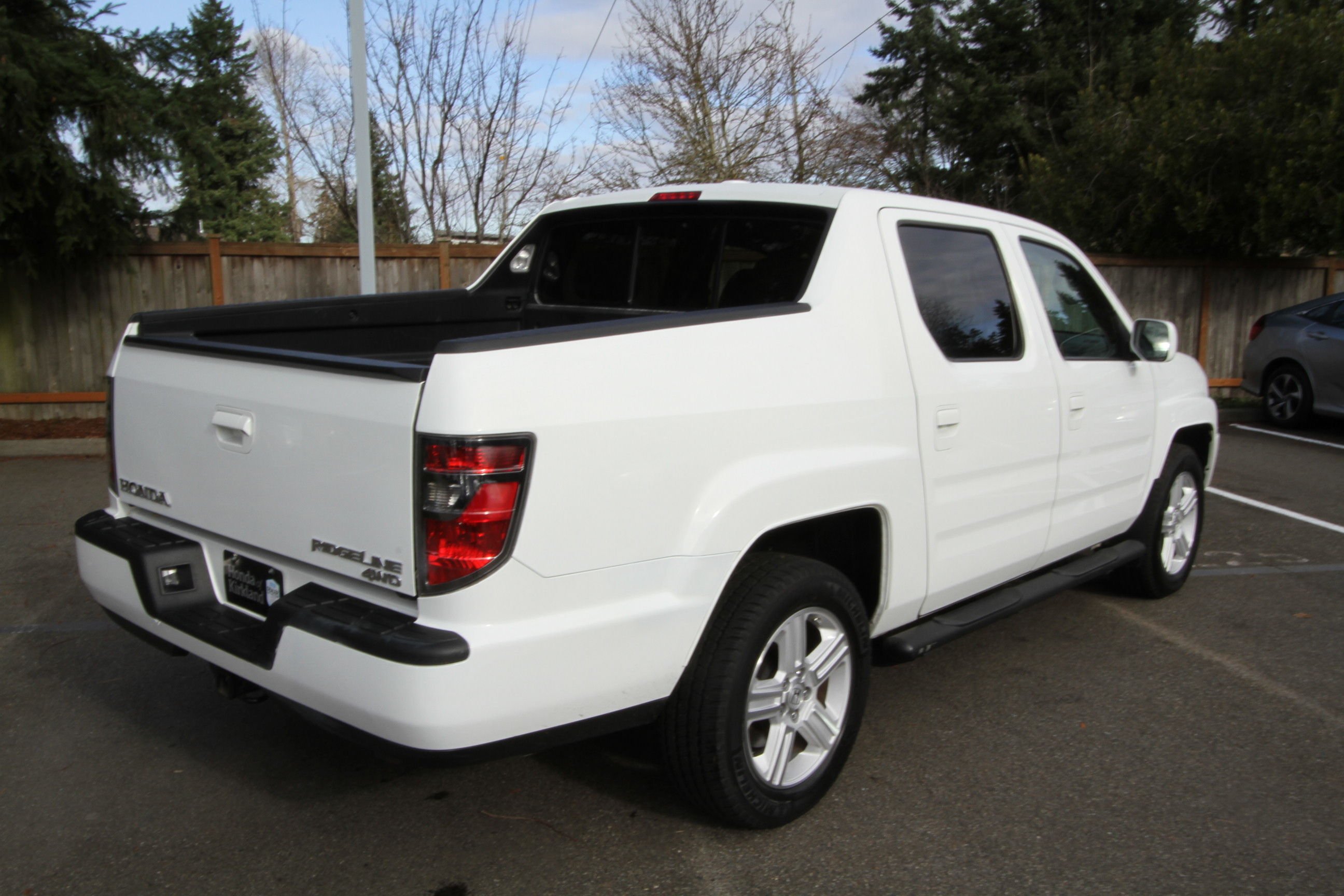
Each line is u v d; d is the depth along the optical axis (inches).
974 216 154.5
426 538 93.6
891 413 128.9
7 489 294.8
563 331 99.3
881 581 132.5
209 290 386.9
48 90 317.1
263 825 123.5
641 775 136.9
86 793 130.5
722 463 110.1
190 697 159.8
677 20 585.6
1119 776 138.2
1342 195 478.3
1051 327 165.3
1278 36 522.6
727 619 113.0
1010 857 118.1
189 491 120.2
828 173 615.8
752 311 116.4
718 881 112.6
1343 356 411.5
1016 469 152.6
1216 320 532.1
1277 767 141.0
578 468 98.0
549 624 97.4
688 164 577.6
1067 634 193.9
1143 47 1040.2
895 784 135.1
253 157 1161.4
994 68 1128.2
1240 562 244.2
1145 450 191.2
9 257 354.6
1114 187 596.1
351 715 96.7
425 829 123.0
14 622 190.5
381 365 96.3
